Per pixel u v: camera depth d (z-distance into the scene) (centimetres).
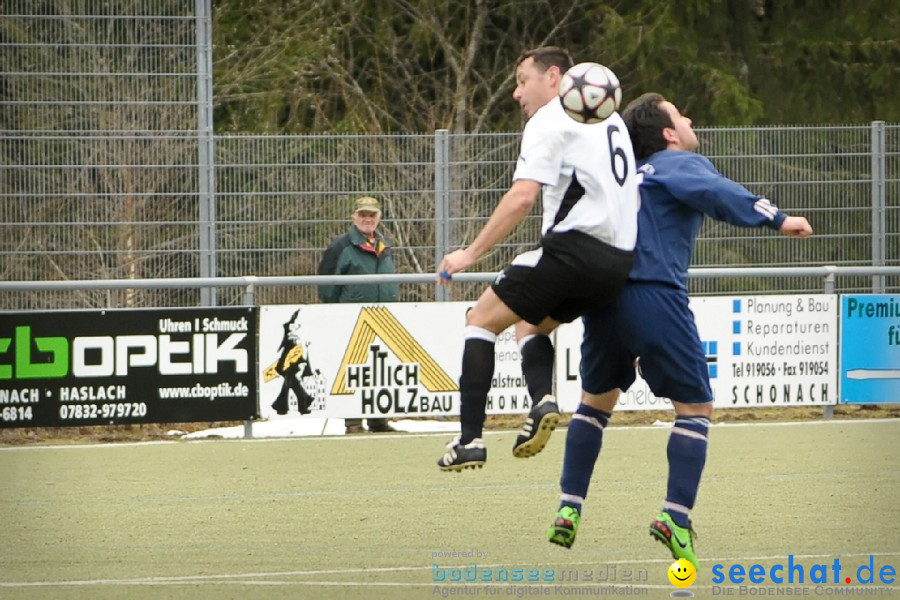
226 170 4103
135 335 3419
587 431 1989
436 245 4178
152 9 4103
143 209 4066
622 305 1884
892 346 3803
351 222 4147
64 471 2980
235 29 7019
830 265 4459
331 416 3519
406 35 7450
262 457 3167
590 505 2509
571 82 1794
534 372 1866
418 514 2447
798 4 7794
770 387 3731
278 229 4116
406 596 1825
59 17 4062
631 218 1833
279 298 4081
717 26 7450
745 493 2627
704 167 1919
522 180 1784
